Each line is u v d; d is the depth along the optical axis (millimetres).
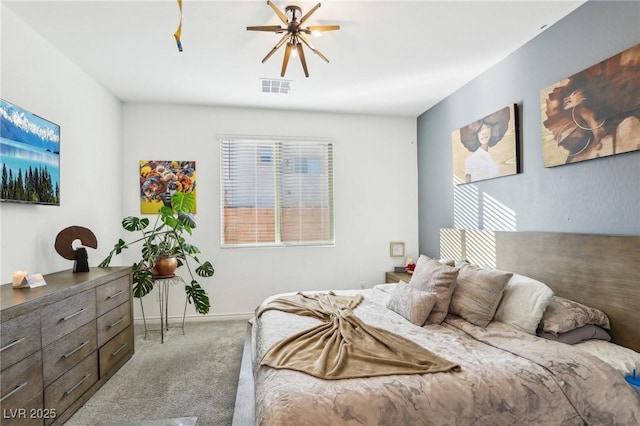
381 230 4520
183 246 3646
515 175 2814
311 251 4332
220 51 2791
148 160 3982
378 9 2246
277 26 2125
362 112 4406
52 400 1921
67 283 2209
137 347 3234
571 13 2279
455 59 2963
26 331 1719
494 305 2201
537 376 1547
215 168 4121
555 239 2365
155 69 3107
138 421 2053
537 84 2576
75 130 2979
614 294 1969
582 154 2180
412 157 4586
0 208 2123
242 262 4172
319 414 1318
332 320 2234
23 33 2330
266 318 2449
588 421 1494
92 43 2635
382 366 1608
